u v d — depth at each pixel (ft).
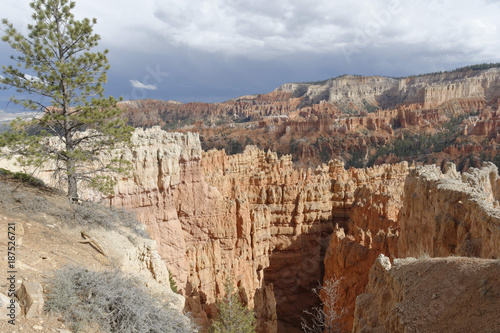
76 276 42.37
